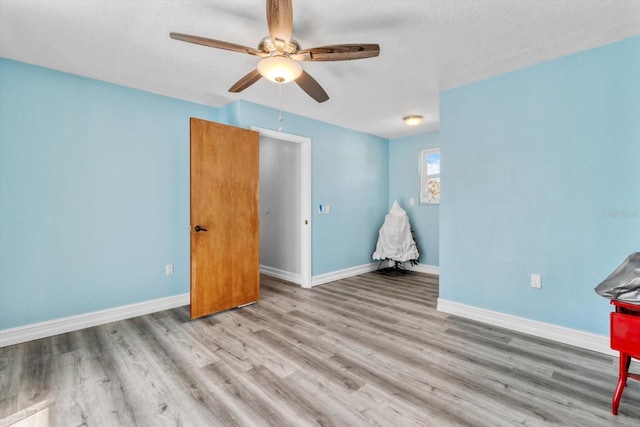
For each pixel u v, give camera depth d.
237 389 1.81
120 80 2.84
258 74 2.10
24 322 2.46
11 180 2.41
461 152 2.97
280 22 1.55
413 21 1.93
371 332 2.61
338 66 2.55
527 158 2.57
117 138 2.93
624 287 1.53
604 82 2.21
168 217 3.27
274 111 3.66
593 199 2.27
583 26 1.98
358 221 4.84
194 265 2.89
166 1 1.74
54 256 2.60
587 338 2.29
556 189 2.43
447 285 3.10
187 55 2.37
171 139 3.28
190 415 1.59
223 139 3.09
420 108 3.65
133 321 2.89
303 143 4.01
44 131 2.55
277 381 1.89
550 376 1.93
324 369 2.02
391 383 1.86
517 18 1.90
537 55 2.37
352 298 3.58
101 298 2.84
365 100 3.38
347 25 1.97
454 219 3.03
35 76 2.51
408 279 4.53
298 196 4.27
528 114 2.56
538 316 2.53
